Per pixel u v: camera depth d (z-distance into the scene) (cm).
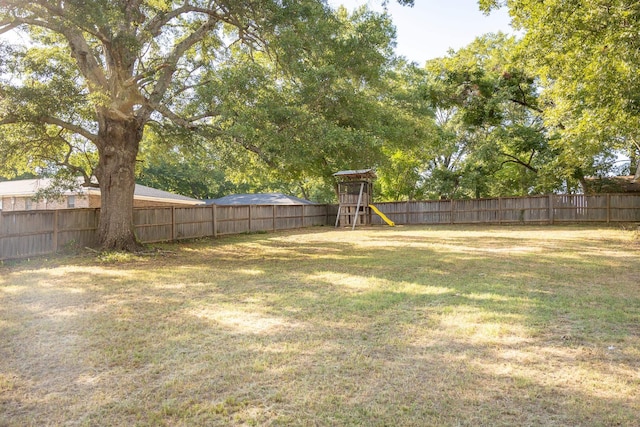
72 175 1284
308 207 2422
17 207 1973
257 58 1792
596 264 812
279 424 249
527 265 820
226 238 1644
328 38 1248
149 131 1485
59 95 967
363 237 1612
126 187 1163
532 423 245
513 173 2817
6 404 279
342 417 256
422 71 2598
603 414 253
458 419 251
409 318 464
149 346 388
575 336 395
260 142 1102
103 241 1150
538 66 1330
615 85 981
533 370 319
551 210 2144
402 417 254
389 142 2158
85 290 652
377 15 1564
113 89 1038
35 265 938
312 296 582
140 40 1061
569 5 922
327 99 1354
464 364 333
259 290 633
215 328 440
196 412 265
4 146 1147
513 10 1095
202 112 1194
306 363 340
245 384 304
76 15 821
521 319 450
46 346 392
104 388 302
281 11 1075
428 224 2442
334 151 1744
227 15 1162
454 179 2825
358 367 330
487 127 2534
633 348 363
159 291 640
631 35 859
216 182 3844
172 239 1508
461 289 609
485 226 2148
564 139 1688
